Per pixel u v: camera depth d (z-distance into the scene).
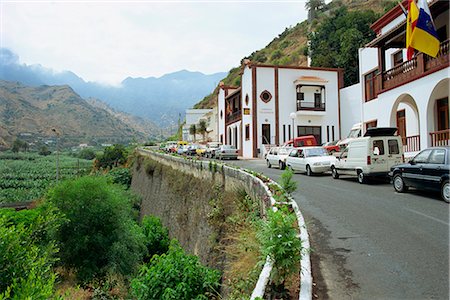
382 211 9.16
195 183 18.45
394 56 20.89
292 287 4.66
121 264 16.98
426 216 8.37
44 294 3.83
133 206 32.22
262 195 9.62
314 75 36.47
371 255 6.06
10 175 70.94
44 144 131.50
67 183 17.84
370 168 13.95
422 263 5.58
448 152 9.95
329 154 19.95
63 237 16.59
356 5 79.25
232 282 6.06
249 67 35.91
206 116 66.38
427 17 14.12
